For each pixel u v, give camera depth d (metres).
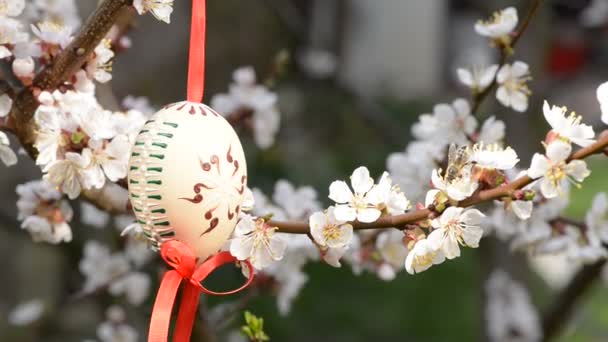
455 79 4.91
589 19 2.27
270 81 1.06
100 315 1.66
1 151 0.80
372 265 0.93
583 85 4.36
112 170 0.79
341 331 2.51
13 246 2.04
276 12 1.89
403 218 0.77
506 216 0.94
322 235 0.78
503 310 1.39
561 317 1.28
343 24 4.38
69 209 0.87
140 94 2.52
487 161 0.76
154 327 0.75
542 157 0.75
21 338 1.91
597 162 4.33
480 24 0.90
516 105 0.91
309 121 3.12
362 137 3.26
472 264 2.90
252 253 0.78
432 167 0.92
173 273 0.76
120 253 1.12
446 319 2.67
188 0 2.80
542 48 1.41
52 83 0.81
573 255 0.94
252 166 2.41
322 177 2.88
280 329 2.35
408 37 4.83
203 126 0.77
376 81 4.63
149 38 2.64
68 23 0.95
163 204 0.76
